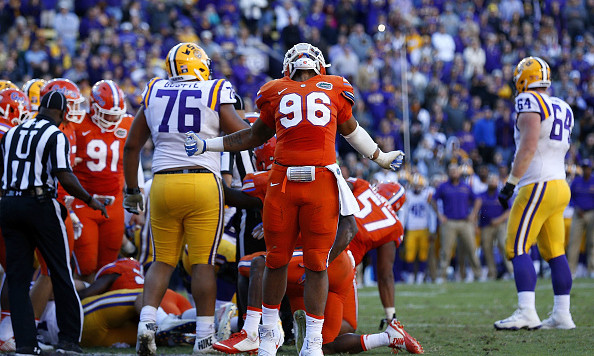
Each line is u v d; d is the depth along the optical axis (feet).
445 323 81.92
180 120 60.29
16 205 58.49
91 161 78.13
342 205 50.08
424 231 162.30
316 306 51.26
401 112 200.64
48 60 187.83
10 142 59.72
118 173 80.02
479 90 213.05
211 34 207.72
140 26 203.82
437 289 134.21
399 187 72.33
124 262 70.38
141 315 58.80
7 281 62.13
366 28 234.58
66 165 59.21
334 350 59.98
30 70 186.50
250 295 58.44
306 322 51.96
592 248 157.69
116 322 67.56
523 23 249.14
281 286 52.44
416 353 59.21
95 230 78.59
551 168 75.10
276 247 51.24
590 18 262.26
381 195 71.36
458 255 160.86
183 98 60.59
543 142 75.10
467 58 228.43
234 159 71.92
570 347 62.39
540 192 74.59
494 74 224.74
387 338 59.11
